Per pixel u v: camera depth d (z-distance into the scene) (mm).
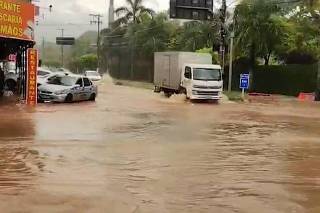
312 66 43094
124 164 11609
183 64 35938
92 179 10047
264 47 45938
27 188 9227
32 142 14422
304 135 17766
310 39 46781
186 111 26484
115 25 80875
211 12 37375
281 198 8945
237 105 32375
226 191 9367
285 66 45750
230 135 17250
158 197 8805
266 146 15008
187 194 9070
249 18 45312
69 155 12547
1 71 31344
